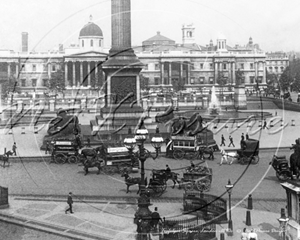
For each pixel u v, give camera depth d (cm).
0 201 2295
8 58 11244
